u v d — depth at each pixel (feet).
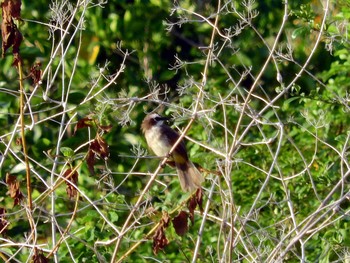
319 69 38.22
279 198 31.19
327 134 31.99
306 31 28.45
